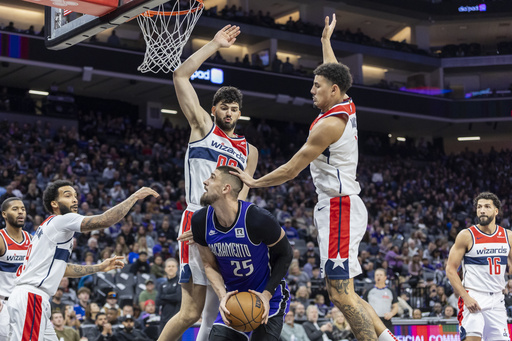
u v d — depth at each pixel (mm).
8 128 20016
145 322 9766
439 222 20922
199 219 3971
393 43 29641
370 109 26922
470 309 5941
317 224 4258
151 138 23094
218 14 25781
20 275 4953
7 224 5551
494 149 32719
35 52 20406
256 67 24281
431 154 30156
